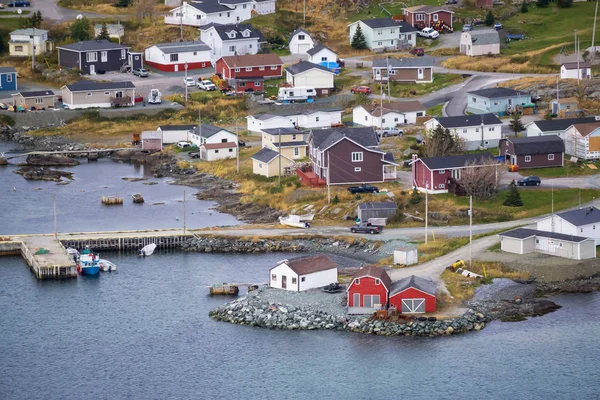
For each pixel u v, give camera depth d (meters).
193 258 175.75
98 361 142.88
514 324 149.00
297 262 156.75
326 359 141.12
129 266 172.88
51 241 180.50
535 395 133.75
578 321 149.88
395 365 139.50
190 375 139.00
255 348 143.88
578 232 168.75
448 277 158.75
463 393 134.12
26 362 142.88
